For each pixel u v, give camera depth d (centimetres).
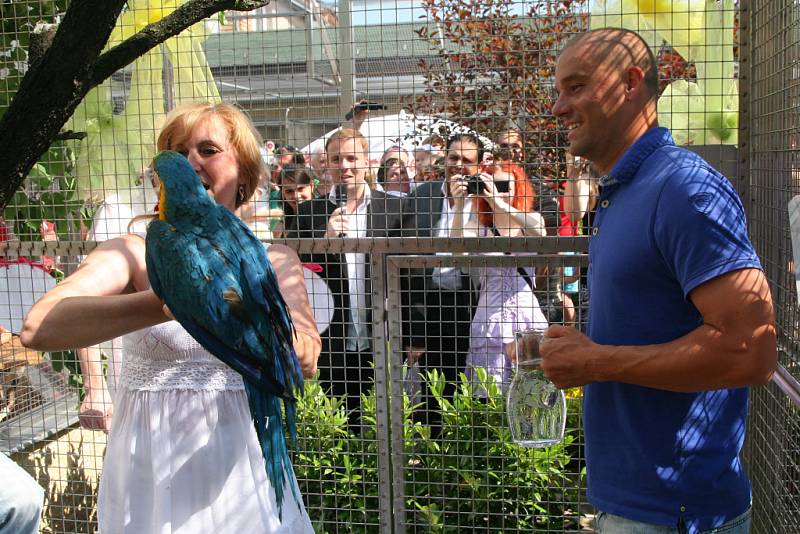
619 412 194
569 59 198
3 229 326
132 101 336
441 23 343
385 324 283
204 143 215
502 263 268
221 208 193
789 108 234
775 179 253
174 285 178
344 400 335
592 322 201
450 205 324
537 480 320
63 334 177
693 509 188
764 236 267
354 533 324
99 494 210
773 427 262
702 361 172
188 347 201
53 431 352
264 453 193
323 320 291
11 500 196
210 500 198
